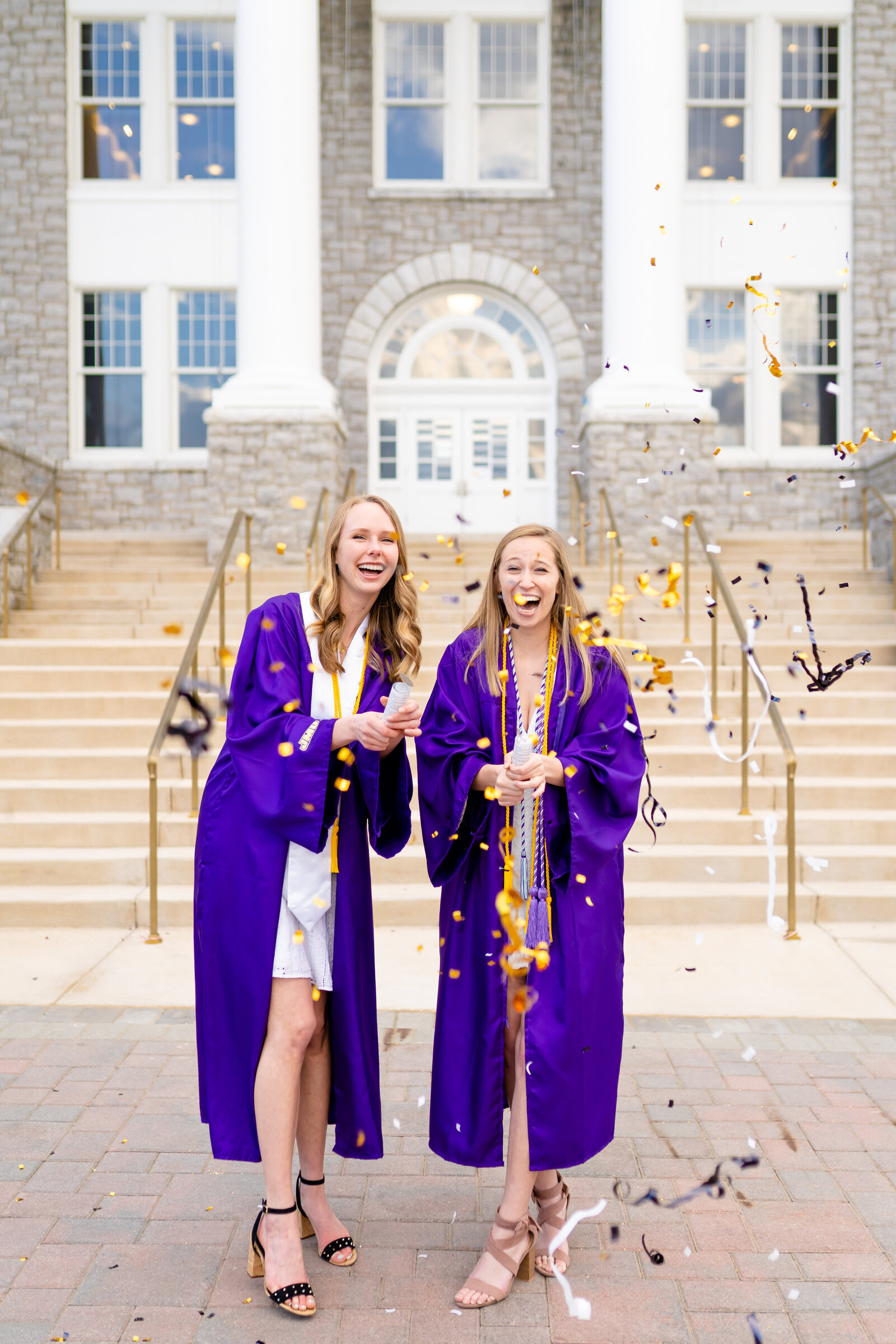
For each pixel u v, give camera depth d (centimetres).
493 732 243
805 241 1266
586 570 986
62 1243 244
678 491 1060
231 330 1277
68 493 1262
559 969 229
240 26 1048
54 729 652
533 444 1292
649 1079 337
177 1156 285
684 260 1262
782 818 571
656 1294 228
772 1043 367
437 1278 234
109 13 1249
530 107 1283
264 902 224
